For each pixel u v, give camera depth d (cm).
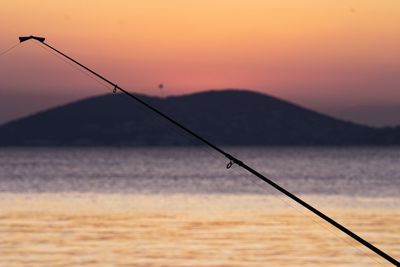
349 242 8206
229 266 6750
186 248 7712
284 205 13100
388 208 12456
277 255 7350
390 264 6956
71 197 14700
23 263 6819
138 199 14350
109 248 7656
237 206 12850
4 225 9506
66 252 7412
